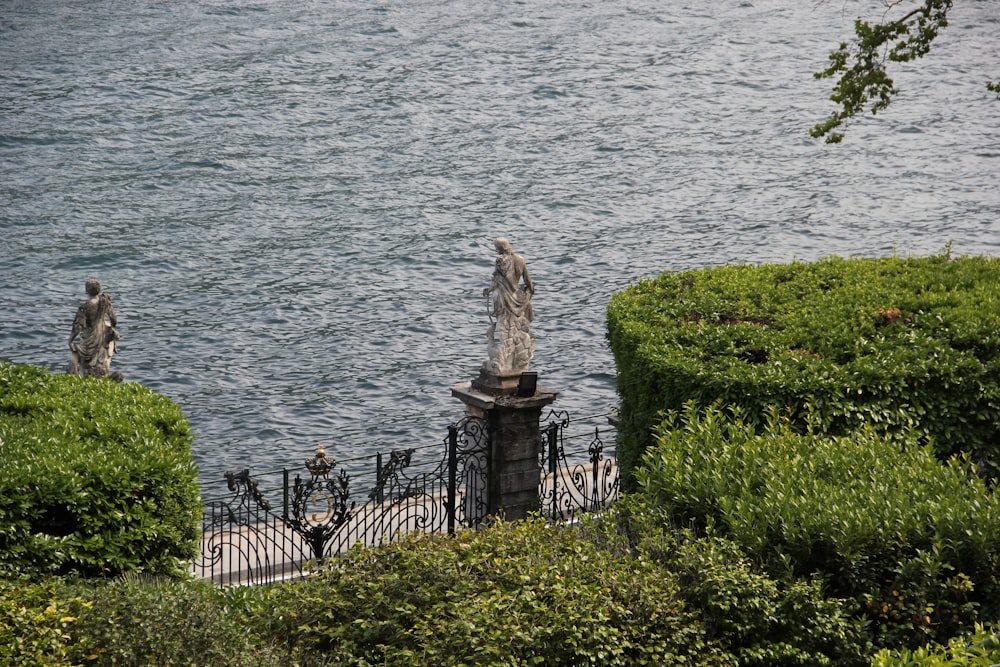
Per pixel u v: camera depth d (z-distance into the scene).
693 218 79.31
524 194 84.75
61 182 83.19
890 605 15.03
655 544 15.82
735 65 125.25
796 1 157.38
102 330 26.14
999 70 121.75
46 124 96.94
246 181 86.31
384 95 111.62
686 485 17.19
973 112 106.94
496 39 134.38
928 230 75.69
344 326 59.38
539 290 65.00
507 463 24.88
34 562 18.28
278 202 81.88
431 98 111.38
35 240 70.75
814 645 14.84
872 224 77.31
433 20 142.88
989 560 15.03
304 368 53.62
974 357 21.86
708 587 14.76
